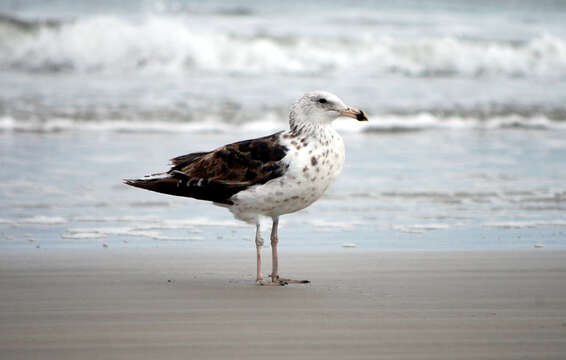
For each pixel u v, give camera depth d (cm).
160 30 3106
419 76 3120
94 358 611
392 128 2262
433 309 757
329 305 774
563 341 654
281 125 2252
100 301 789
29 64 3048
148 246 1072
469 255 1018
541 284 865
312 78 2959
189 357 614
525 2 5084
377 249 1058
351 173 1628
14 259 979
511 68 3278
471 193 1445
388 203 1366
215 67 3091
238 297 809
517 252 1034
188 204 1376
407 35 3641
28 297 802
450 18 4356
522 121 2383
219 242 1105
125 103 2441
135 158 1756
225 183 844
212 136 2089
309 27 3781
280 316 732
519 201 1381
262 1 4778
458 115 2427
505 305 772
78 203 1347
